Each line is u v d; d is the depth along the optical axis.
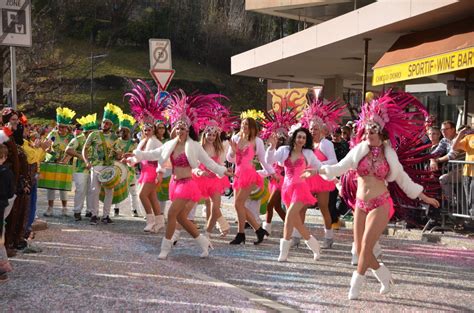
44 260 8.71
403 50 17.55
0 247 7.35
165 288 7.16
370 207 7.37
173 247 10.74
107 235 11.59
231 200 19.53
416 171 9.65
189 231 9.77
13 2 10.84
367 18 17.78
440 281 8.53
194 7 96.62
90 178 13.49
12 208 8.80
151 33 92.44
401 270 9.30
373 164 7.38
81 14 91.19
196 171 9.64
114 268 8.31
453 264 9.80
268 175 11.27
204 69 92.12
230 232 12.77
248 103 87.88
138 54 89.81
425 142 13.48
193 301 6.62
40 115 65.25
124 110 76.75
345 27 19.06
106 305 6.33
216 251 10.45
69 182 13.84
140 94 12.20
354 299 7.34
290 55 23.14
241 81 90.88
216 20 96.19
